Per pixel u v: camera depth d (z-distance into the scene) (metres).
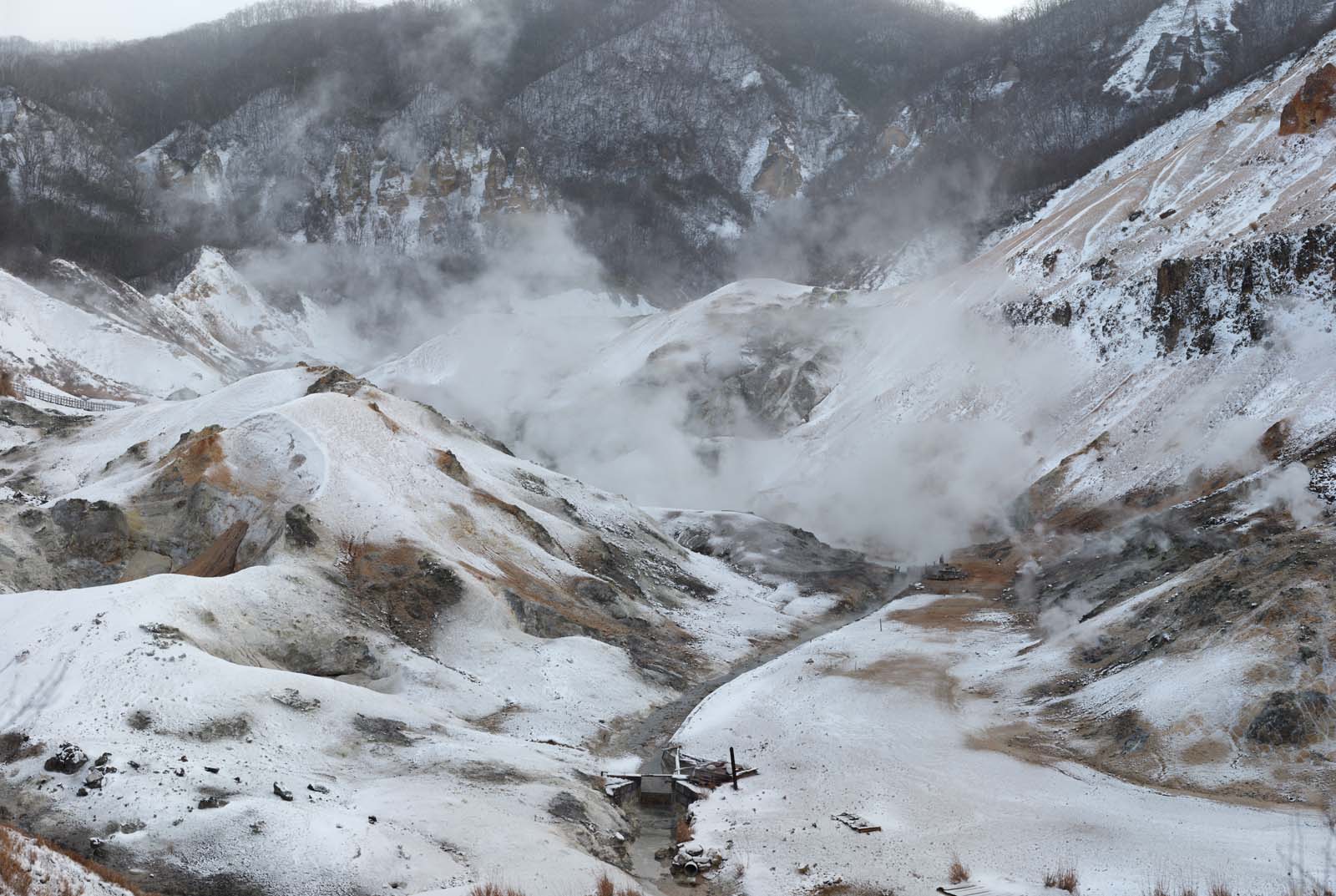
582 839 35.53
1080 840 32.97
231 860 29.92
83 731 35.53
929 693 50.19
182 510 66.12
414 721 43.53
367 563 59.62
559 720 50.34
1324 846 29.95
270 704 40.28
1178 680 41.38
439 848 32.62
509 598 61.69
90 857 29.44
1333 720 36.34
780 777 41.53
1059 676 49.00
